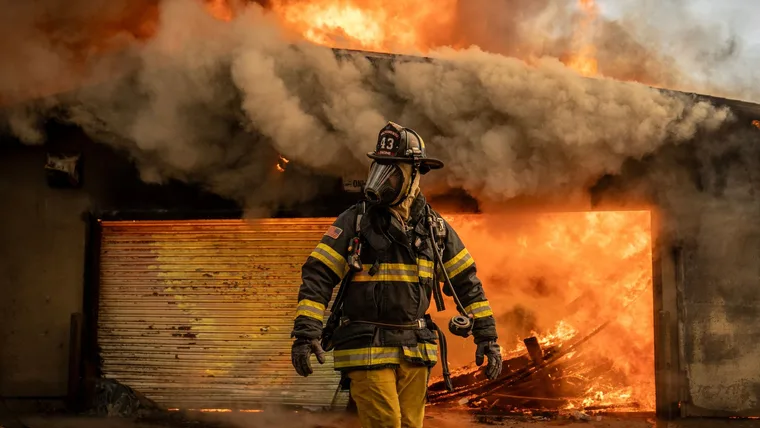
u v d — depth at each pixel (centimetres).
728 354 740
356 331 352
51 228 763
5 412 725
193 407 751
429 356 358
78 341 745
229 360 755
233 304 761
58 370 752
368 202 369
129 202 763
